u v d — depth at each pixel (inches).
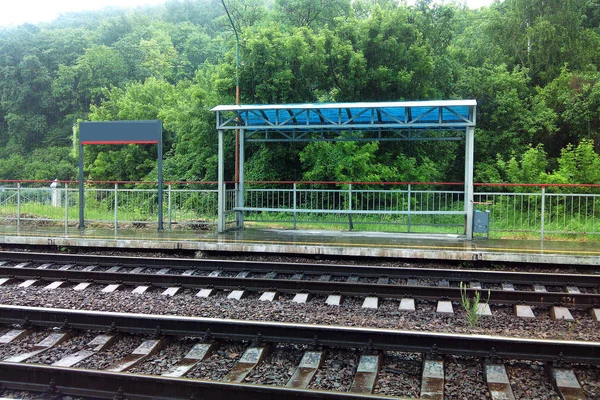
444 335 233.5
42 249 545.0
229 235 565.0
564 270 433.4
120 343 255.1
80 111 2812.5
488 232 537.3
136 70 2933.1
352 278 408.5
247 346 248.2
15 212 681.6
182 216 639.1
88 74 2832.2
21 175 2418.8
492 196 573.6
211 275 419.2
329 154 917.2
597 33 1505.9
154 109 1587.1
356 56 956.0
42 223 676.7
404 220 619.2
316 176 928.3
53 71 3065.9
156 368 224.2
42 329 275.3
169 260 449.7
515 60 1455.5
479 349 231.6
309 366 223.6
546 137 1258.0
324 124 572.7
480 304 323.6
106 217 650.2
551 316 317.4
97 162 1471.5
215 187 978.1
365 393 198.2
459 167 1243.8
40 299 339.6
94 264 457.1
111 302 332.5
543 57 1397.6
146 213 644.7
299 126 547.2
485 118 1248.2
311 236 558.9
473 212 535.5
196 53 3014.3
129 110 1610.5
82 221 628.4
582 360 221.6
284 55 965.8
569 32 1395.2
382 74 968.3
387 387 206.4
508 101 1212.5
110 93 1948.8
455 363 229.0
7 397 205.2
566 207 535.8
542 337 262.5
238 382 203.9
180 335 257.1
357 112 568.4
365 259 474.0
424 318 305.1
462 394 201.6
